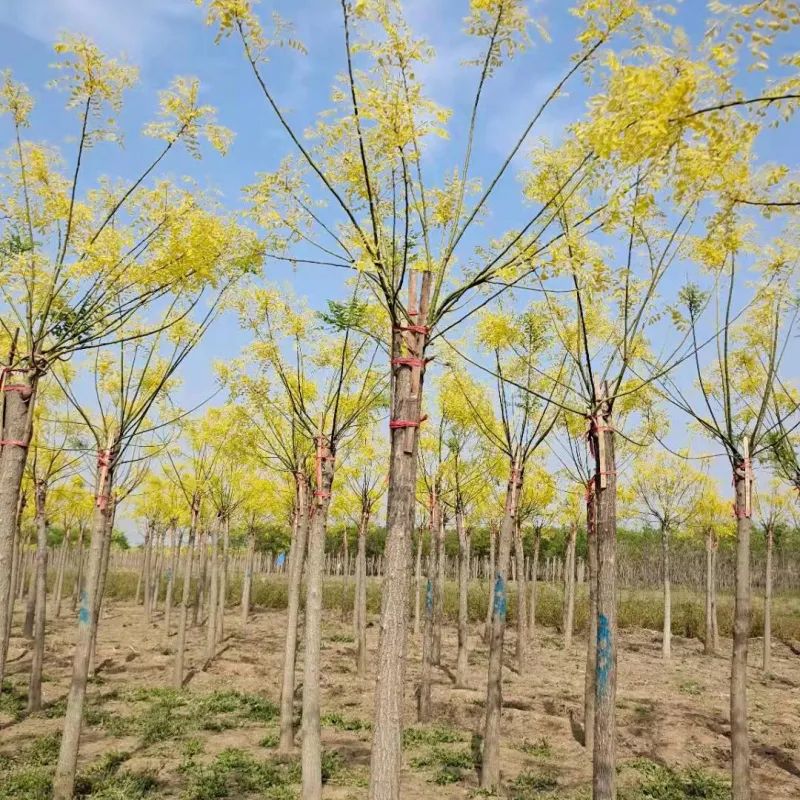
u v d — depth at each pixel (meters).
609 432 5.80
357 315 7.35
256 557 41.72
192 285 6.39
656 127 3.10
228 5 4.06
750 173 3.89
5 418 5.65
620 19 3.85
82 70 5.46
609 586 5.49
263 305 8.20
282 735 8.85
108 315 6.06
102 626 21.72
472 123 4.67
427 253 4.62
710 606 18.84
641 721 10.84
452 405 10.35
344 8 4.12
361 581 13.91
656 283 5.74
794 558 33.69
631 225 5.09
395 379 4.52
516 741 9.77
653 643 21.28
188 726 10.01
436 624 15.24
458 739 9.77
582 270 4.74
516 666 15.58
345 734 9.94
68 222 5.64
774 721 11.12
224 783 7.57
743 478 6.74
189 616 25.02
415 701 12.02
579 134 3.38
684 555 34.94
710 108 3.18
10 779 7.39
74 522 26.00
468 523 16.86
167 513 19.52
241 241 6.12
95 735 9.51
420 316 4.57
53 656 15.58
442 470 12.85
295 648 9.12
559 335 7.34
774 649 20.56
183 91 5.82
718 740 9.95
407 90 4.30
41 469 12.66
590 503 9.09
